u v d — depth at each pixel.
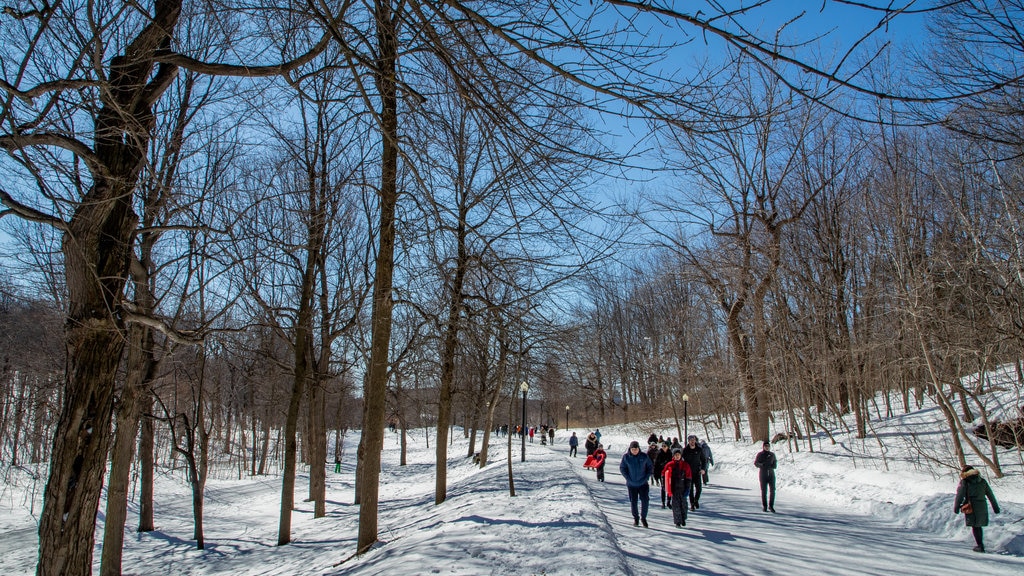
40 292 13.12
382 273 10.11
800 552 9.41
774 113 4.01
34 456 28.64
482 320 11.16
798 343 27.67
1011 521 11.21
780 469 22.56
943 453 19.50
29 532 17.45
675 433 44.41
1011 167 15.76
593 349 16.03
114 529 11.84
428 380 19.33
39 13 4.44
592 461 26.58
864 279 26.84
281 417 43.31
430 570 6.87
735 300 29.33
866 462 20.56
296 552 13.12
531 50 4.19
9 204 5.35
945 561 9.17
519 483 17.25
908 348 23.47
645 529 10.89
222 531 17.38
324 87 7.38
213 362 23.83
